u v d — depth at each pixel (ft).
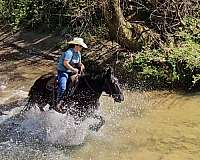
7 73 44.37
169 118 33.06
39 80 30.99
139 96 37.32
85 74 29.25
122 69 41.68
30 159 27.37
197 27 45.01
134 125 32.04
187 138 29.99
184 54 40.01
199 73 38.34
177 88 38.47
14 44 52.75
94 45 47.50
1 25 59.21
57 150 28.45
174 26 45.52
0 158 27.48
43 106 30.89
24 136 30.14
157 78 39.04
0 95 38.14
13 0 59.57
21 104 35.73
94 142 29.45
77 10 46.09
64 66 29.04
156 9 44.14
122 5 47.03
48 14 55.06
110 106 35.50
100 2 41.73
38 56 49.06
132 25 43.55
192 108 34.63
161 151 28.40
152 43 42.96
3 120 32.45
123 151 28.40
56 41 51.44
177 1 44.39
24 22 57.52
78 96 29.19
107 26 45.57
